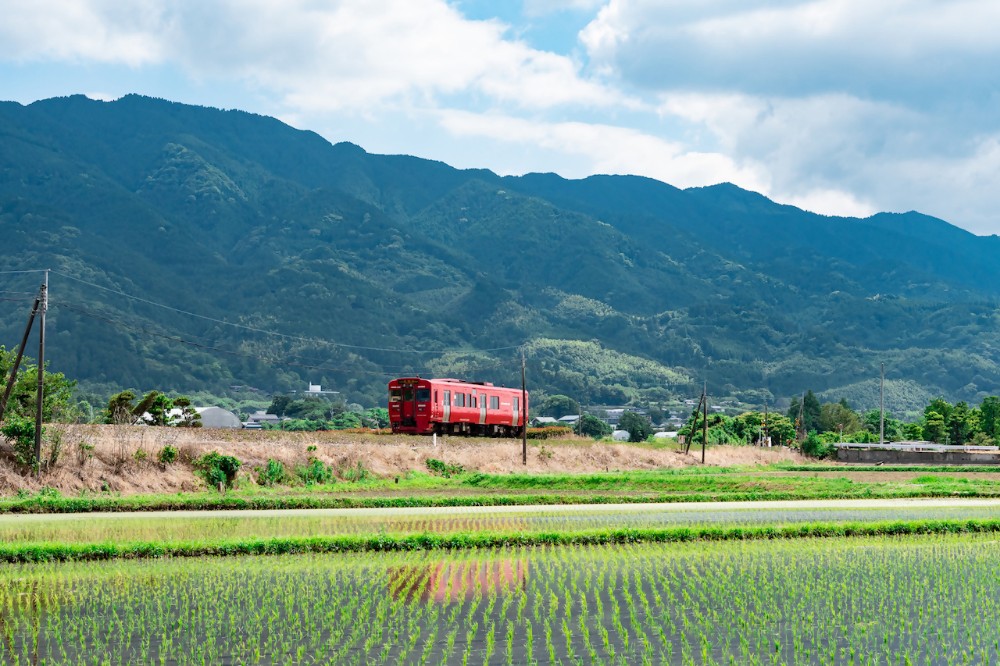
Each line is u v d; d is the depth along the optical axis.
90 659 24.89
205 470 63.75
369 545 39.94
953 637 27.20
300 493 63.31
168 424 88.88
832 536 44.50
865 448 124.25
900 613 29.61
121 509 52.56
